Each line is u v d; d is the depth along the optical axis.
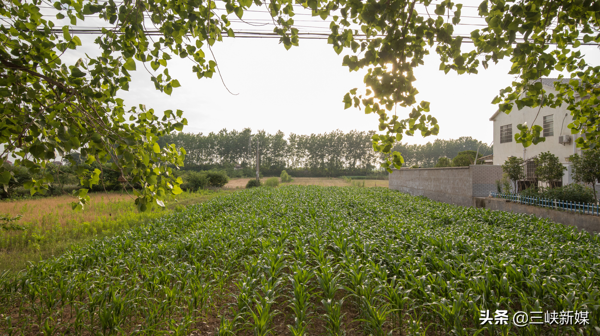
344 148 77.56
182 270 4.93
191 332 3.78
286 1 2.96
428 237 6.28
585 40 2.92
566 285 3.80
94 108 2.97
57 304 4.63
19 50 2.57
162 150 3.55
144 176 3.00
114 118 3.40
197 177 30.73
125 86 2.93
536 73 2.61
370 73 2.66
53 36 2.81
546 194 9.48
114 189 26.20
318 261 5.20
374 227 7.77
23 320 4.15
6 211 14.27
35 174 2.79
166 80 3.16
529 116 15.27
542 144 14.50
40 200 19.88
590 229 7.60
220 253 6.00
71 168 2.82
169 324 3.63
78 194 3.04
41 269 5.18
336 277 4.16
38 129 2.32
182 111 3.54
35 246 8.13
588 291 3.60
